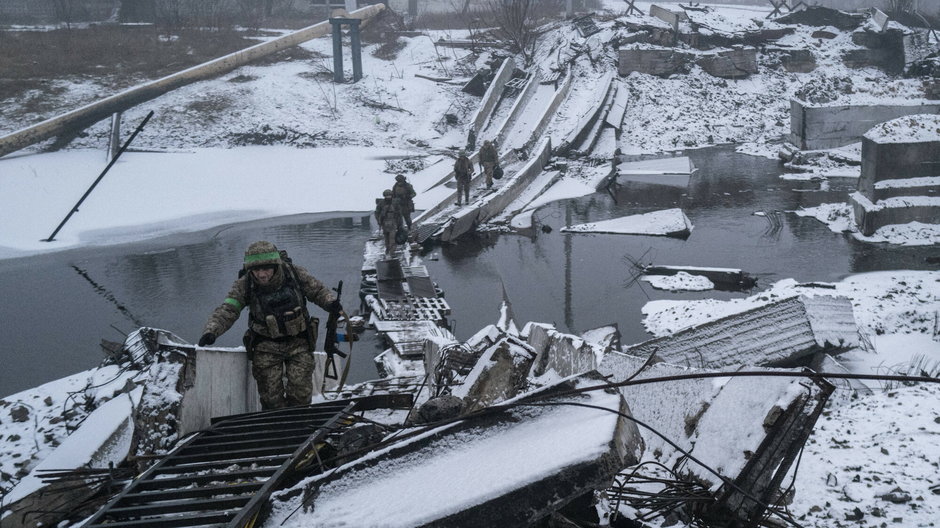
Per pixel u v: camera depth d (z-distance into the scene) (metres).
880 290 15.57
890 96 35.47
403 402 4.27
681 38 44.38
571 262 20.66
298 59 45.59
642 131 39.00
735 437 3.23
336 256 21.48
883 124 21.72
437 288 18.16
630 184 30.97
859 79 44.34
